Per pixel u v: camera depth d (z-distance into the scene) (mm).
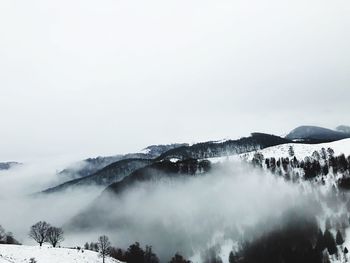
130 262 196750
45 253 104875
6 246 106500
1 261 88125
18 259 95375
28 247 109000
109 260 119250
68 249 115000
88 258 111500
